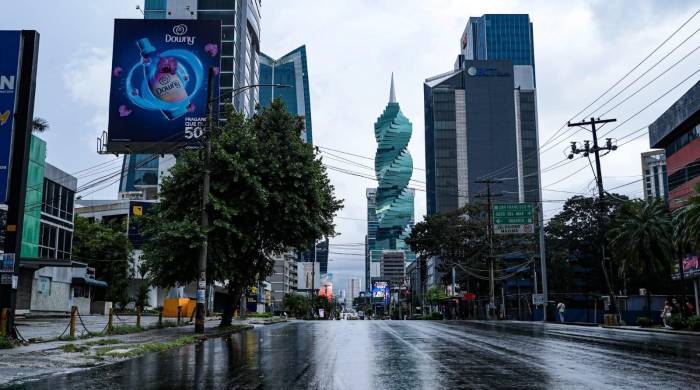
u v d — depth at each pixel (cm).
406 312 14950
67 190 5134
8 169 1956
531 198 19662
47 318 4212
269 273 3281
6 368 1321
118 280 6438
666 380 1118
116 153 5119
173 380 1136
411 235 7994
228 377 1177
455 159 19862
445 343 2128
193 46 5169
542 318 6122
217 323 3878
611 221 4969
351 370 1286
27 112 1994
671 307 4134
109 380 1141
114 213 8488
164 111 5078
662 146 5406
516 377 1165
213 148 2897
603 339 2405
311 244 3170
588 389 1012
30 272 4447
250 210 2888
